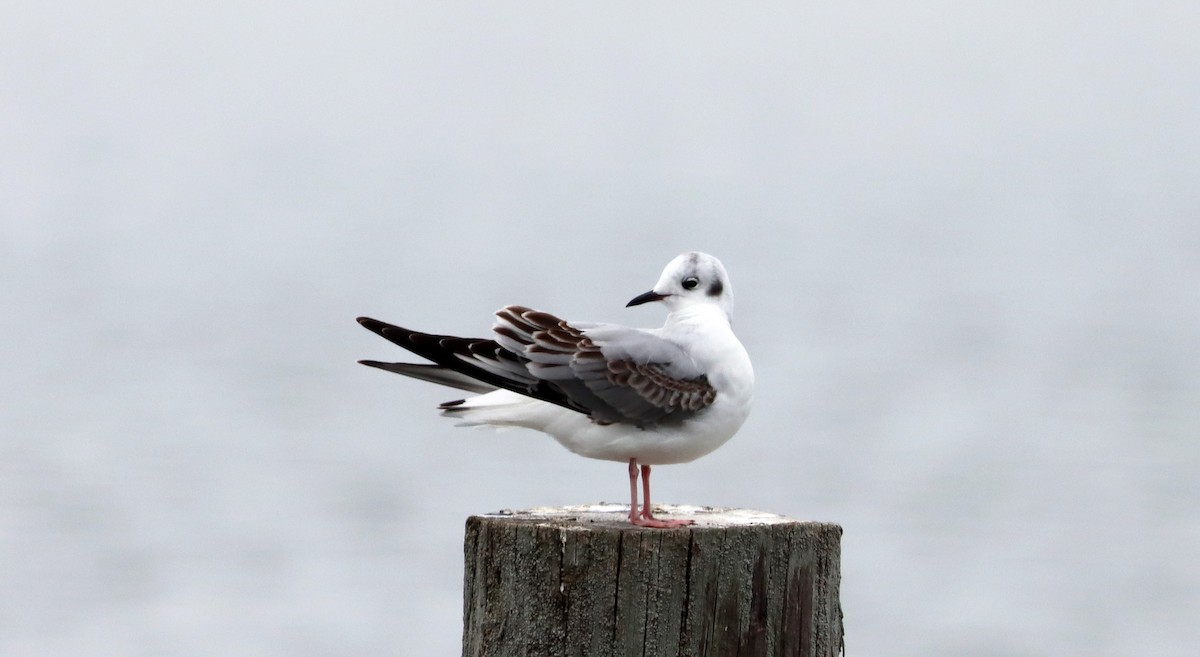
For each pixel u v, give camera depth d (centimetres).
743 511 1194
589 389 1188
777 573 1033
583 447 1220
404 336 1213
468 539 1070
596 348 1200
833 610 1062
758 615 1027
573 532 1014
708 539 1014
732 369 1223
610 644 1009
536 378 1193
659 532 1011
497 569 1039
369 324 1220
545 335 1205
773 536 1032
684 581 1011
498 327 1210
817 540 1046
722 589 1017
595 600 1010
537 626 1020
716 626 1017
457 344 1204
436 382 1237
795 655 1038
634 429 1201
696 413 1211
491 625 1037
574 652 1011
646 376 1195
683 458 1221
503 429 1257
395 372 1230
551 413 1220
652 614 1008
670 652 1009
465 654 1069
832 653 1061
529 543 1024
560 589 1014
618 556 1009
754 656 1026
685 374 1208
